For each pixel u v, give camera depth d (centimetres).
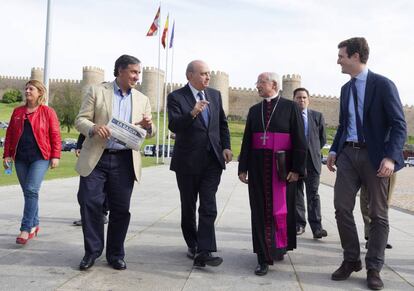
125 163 483
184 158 506
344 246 466
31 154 572
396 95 450
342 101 488
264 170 492
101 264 485
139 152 493
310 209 661
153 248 566
